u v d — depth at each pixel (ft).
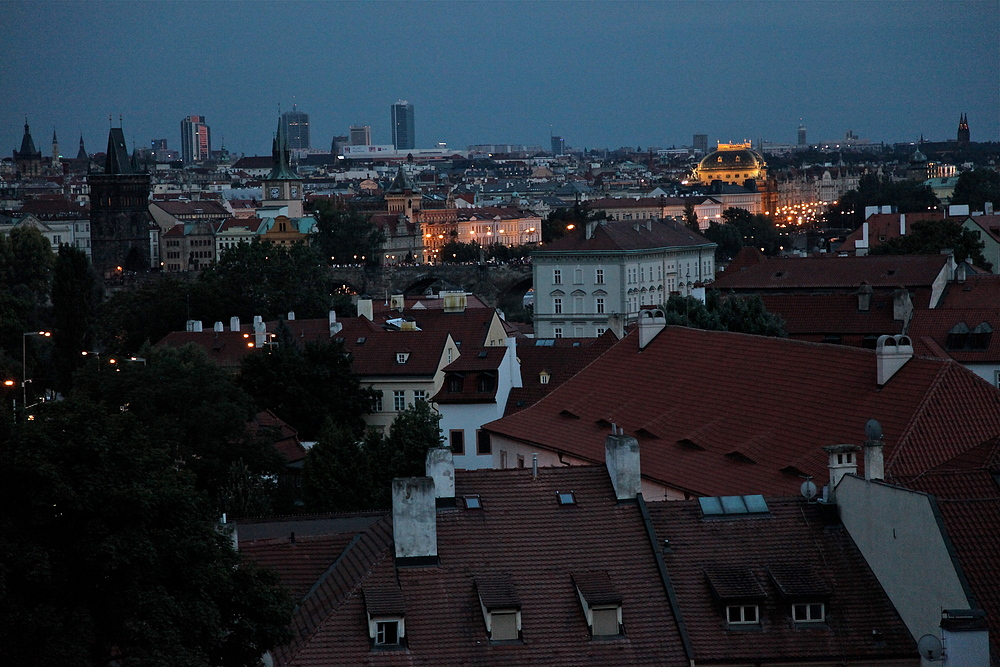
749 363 360.89
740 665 218.18
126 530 206.49
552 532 232.53
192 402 527.40
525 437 404.77
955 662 195.52
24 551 197.26
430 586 222.48
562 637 219.00
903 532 222.89
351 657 213.25
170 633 200.23
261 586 219.61
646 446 354.33
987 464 260.83
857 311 605.31
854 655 219.20
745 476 309.22
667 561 229.86
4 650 193.26
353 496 440.45
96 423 217.77
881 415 300.81
